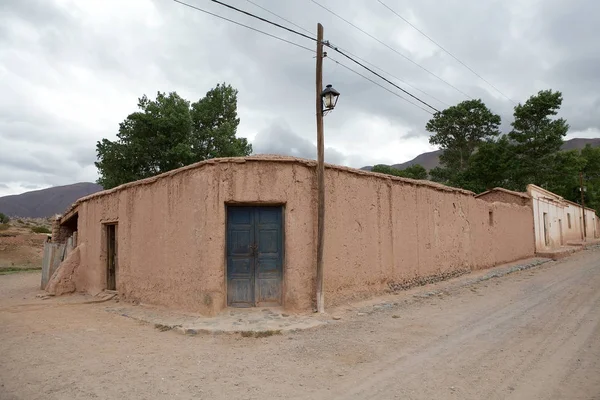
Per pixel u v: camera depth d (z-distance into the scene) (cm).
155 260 980
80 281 1314
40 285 1584
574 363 541
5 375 539
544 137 3325
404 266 1162
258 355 607
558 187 3462
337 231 947
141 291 1023
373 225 1057
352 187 1000
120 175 2262
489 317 830
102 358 604
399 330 736
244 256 873
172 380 512
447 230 1400
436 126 3684
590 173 5072
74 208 1456
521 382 481
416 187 1246
